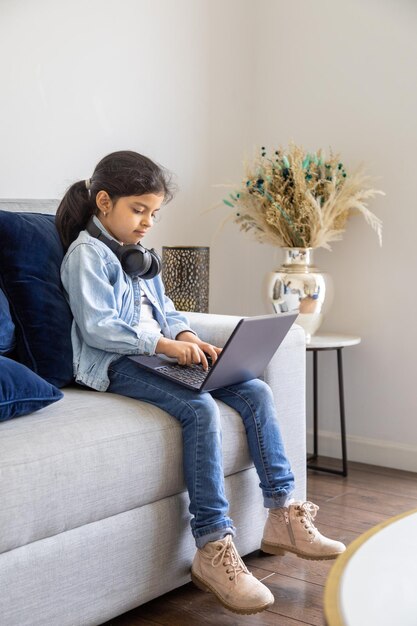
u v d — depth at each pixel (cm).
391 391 295
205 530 171
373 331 297
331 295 279
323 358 308
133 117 278
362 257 297
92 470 154
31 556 145
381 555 98
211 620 173
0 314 183
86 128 261
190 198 304
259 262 325
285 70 314
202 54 303
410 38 282
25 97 242
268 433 192
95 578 158
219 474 174
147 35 280
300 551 192
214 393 198
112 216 196
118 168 195
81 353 190
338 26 299
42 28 245
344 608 83
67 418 162
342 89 299
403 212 287
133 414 171
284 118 315
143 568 169
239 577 169
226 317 225
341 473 283
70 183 257
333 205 269
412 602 87
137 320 201
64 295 194
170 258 274
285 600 182
